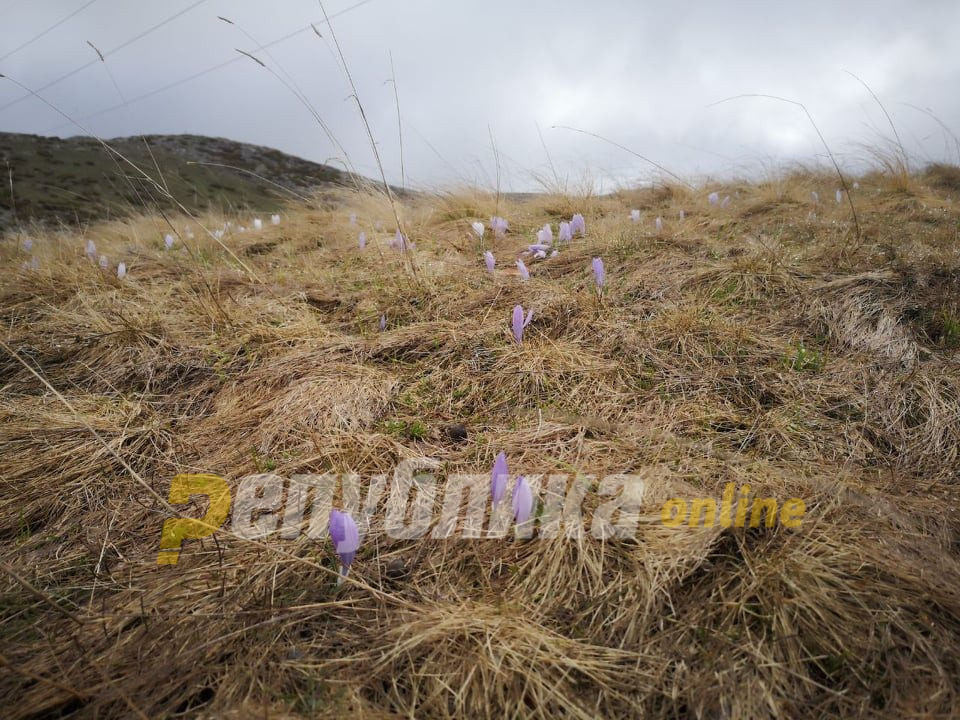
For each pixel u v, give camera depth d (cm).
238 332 315
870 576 141
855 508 165
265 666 129
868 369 249
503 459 155
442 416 238
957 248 365
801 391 237
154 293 374
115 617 144
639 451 200
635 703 118
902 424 216
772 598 137
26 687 125
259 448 219
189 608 146
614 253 391
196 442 228
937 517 165
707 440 207
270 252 550
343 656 132
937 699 113
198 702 124
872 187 677
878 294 303
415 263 412
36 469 210
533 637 132
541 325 303
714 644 129
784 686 120
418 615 140
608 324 295
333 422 230
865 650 125
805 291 312
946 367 245
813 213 506
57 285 394
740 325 287
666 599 142
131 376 279
